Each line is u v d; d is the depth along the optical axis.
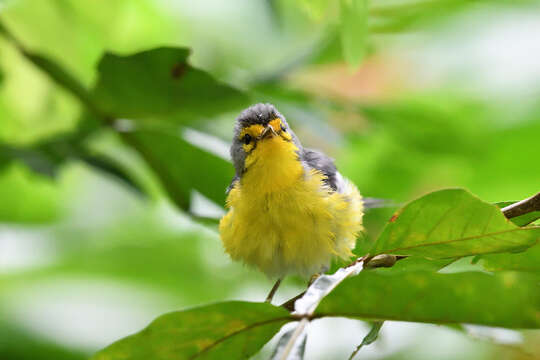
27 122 11.04
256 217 8.52
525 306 3.99
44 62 9.01
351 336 10.41
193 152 9.24
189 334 4.37
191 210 9.67
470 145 11.87
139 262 11.93
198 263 11.93
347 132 11.75
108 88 8.64
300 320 4.31
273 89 10.98
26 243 11.84
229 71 11.96
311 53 10.65
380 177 12.90
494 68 12.83
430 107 12.09
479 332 4.08
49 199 12.29
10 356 10.12
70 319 10.73
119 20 11.64
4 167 10.54
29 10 10.91
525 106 12.42
